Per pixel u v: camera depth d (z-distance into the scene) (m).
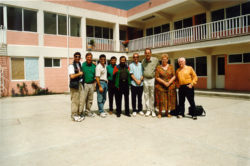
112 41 16.34
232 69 11.29
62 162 2.70
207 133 3.91
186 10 13.57
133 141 3.50
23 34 11.74
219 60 12.15
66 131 4.16
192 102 5.11
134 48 16.05
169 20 14.72
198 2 11.67
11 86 11.41
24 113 6.21
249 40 8.83
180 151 3.03
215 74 12.34
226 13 11.51
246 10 10.66
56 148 3.21
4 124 4.79
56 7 12.89
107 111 6.41
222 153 2.94
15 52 11.41
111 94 5.81
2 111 6.57
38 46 12.23
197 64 13.05
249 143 3.33
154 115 5.48
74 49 13.80
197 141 3.46
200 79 12.84
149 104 5.61
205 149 3.10
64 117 5.57
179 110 5.39
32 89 12.08
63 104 8.10
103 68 5.47
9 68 11.34
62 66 13.30
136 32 18.22
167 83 5.15
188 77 5.14
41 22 12.31
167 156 2.85
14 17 11.49
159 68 5.26
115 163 2.65
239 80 10.99
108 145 3.32
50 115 5.87
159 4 13.56
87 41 14.80
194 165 2.57
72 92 5.03
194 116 5.11
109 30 16.77
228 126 4.41
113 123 4.79
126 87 5.42
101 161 2.72
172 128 4.30
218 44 10.04
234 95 8.68
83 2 14.13
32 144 3.39
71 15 13.65
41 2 12.26
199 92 10.11
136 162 2.67
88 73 5.29
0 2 10.85
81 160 2.76
